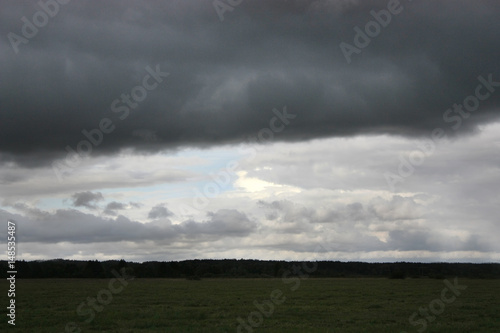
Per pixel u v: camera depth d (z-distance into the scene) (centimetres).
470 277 12700
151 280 12338
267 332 2834
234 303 4706
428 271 13750
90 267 14238
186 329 2955
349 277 14838
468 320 3466
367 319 3497
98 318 3447
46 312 3888
